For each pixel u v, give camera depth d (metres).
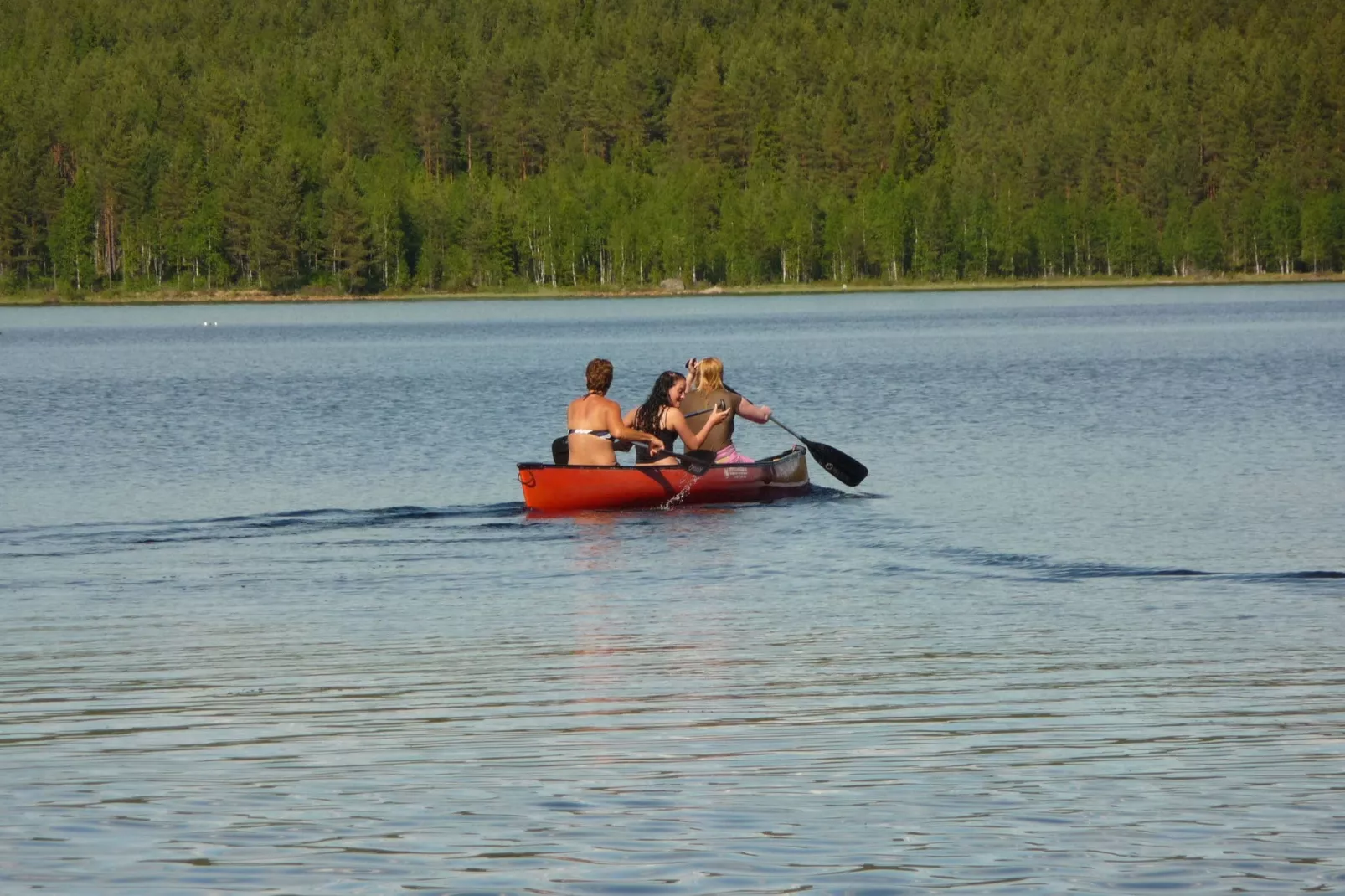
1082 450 73.44
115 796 22.41
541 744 25.02
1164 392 107.12
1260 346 165.75
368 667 31.22
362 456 75.81
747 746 24.80
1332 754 23.89
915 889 18.48
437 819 21.22
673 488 55.16
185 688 29.42
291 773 23.56
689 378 57.78
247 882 18.92
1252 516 52.28
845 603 38.12
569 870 19.17
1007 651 32.06
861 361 153.88
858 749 24.56
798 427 87.50
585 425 55.72
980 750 24.42
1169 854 19.53
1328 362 135.25
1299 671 29.80
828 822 20.92
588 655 32.16
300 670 30.98
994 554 45.50
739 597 39.09
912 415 93.62
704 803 21.81
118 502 60.78
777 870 19.12
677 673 30.28
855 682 29.30
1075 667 30.48
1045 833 20.38
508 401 108.50
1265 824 20.62
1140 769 23.27
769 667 30.81
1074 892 18.34
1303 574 41.47
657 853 19.75
